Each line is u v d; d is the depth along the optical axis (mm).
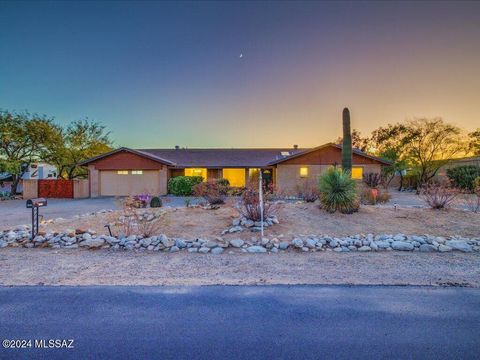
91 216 9984
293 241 6531
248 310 3471
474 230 7770
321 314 3363
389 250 6289
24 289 4148
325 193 9469
